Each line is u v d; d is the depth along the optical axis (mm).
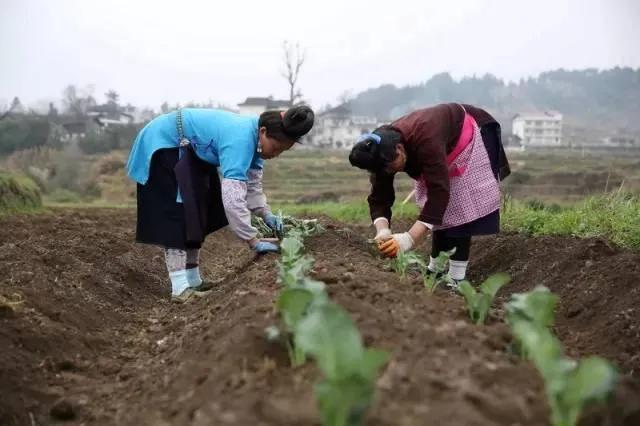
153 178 4566
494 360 2576
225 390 2434
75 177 26531
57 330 3844
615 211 6133
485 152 4473
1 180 12367
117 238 7195
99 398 3148
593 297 4223
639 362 3135
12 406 2980
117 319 4645
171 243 4602
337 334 2023
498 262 6020
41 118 31844
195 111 4574
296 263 3475
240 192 4539
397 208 10430
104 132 35312
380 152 4066
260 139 4570
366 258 4977
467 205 4449
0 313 3732
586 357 3320
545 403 2277
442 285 4715
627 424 2344
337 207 12641
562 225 6230
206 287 5008
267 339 2736
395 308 3107
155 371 3283
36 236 7891
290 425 2137
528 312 2762
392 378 2354
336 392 1873
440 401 2213
